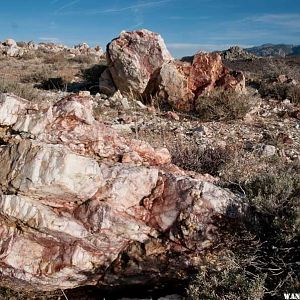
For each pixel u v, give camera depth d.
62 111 3.05
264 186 3.04
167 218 2.84
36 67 14.02
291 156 4.54
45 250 2.77
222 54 23.83
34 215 2.63
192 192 2.84
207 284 2.48
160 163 3.37
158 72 7.21
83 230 2.71
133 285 2.94
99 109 6.48
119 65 7.54
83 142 3.04
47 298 2.95
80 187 2.68
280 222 2.67
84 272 2.80
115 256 2.86
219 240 2.79
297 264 2.54
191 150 4.39
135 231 2.79
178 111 6.84
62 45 24.39
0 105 3.03
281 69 10.30
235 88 6.79
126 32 7.76
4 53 18.14
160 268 2.84
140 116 6.38
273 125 5.99
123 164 3.01
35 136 2.92
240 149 4.65
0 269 2.73
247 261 2.61
